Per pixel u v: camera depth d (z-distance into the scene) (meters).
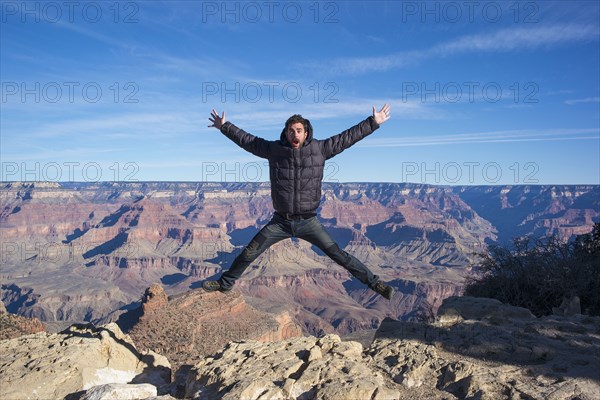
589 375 5.23
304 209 5.63
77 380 5.96
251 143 5.68
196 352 61.16
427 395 5.29
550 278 10.91
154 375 6.89
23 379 5.75
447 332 6.93
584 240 13.26
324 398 4.83
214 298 80.31
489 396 5.01
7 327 35.47
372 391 4.95
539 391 4.99
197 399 5.30
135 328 64.12
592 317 7.59
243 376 5.41
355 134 5.55
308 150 5.46
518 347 6.15
